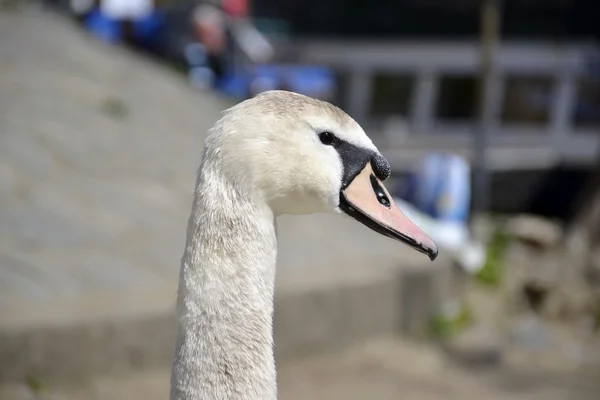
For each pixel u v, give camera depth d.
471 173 18.36
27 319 8.23
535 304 13.89
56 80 16.81
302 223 12.98
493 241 15.24
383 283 10.96
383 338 11.05
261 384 3.66
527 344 12.38
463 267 12.94
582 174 19.06
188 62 22.25
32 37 19.27
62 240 10.46
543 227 15.89
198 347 3.66
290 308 9.95
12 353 8.00
